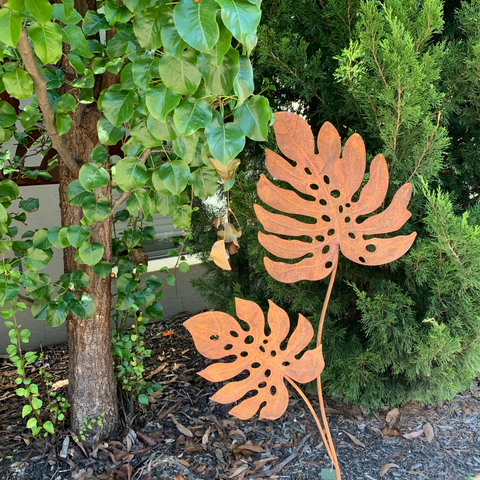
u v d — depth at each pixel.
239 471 2.34
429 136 2.17
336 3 2.32
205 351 1.50
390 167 2.34
